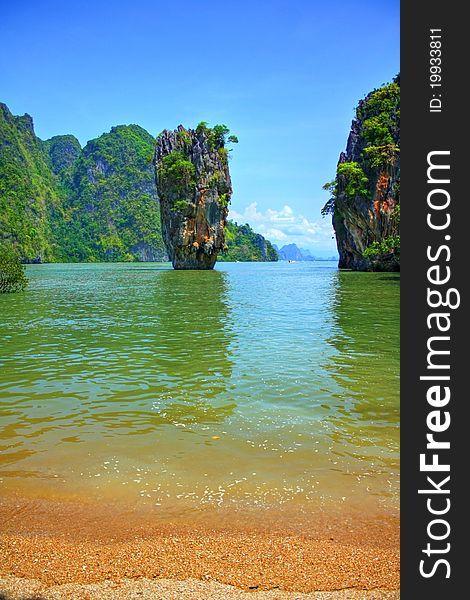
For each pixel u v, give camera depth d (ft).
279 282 145.59
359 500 17.56
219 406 27.48
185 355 40.70
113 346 44.80
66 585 13.21
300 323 59.16
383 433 23.43
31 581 13.39
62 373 34.81
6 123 562.25
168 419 25.46
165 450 21.61
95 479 19.02
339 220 246.06
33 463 20.39
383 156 186.39
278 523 16.15
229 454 21.17
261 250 646.33
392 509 16.99
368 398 28.81
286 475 19.31
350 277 168.25
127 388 31.07
